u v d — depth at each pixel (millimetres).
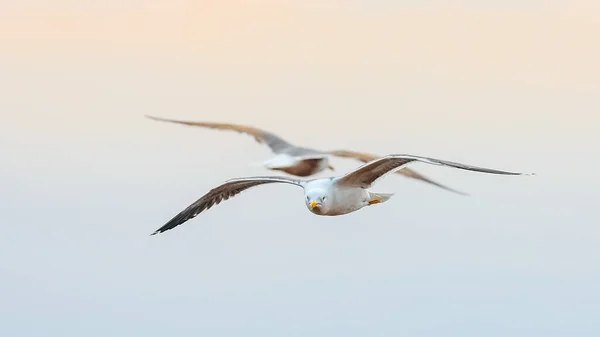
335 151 18266
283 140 19891
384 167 14133
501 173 12828
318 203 14047
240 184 15094
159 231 15461
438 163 13297
